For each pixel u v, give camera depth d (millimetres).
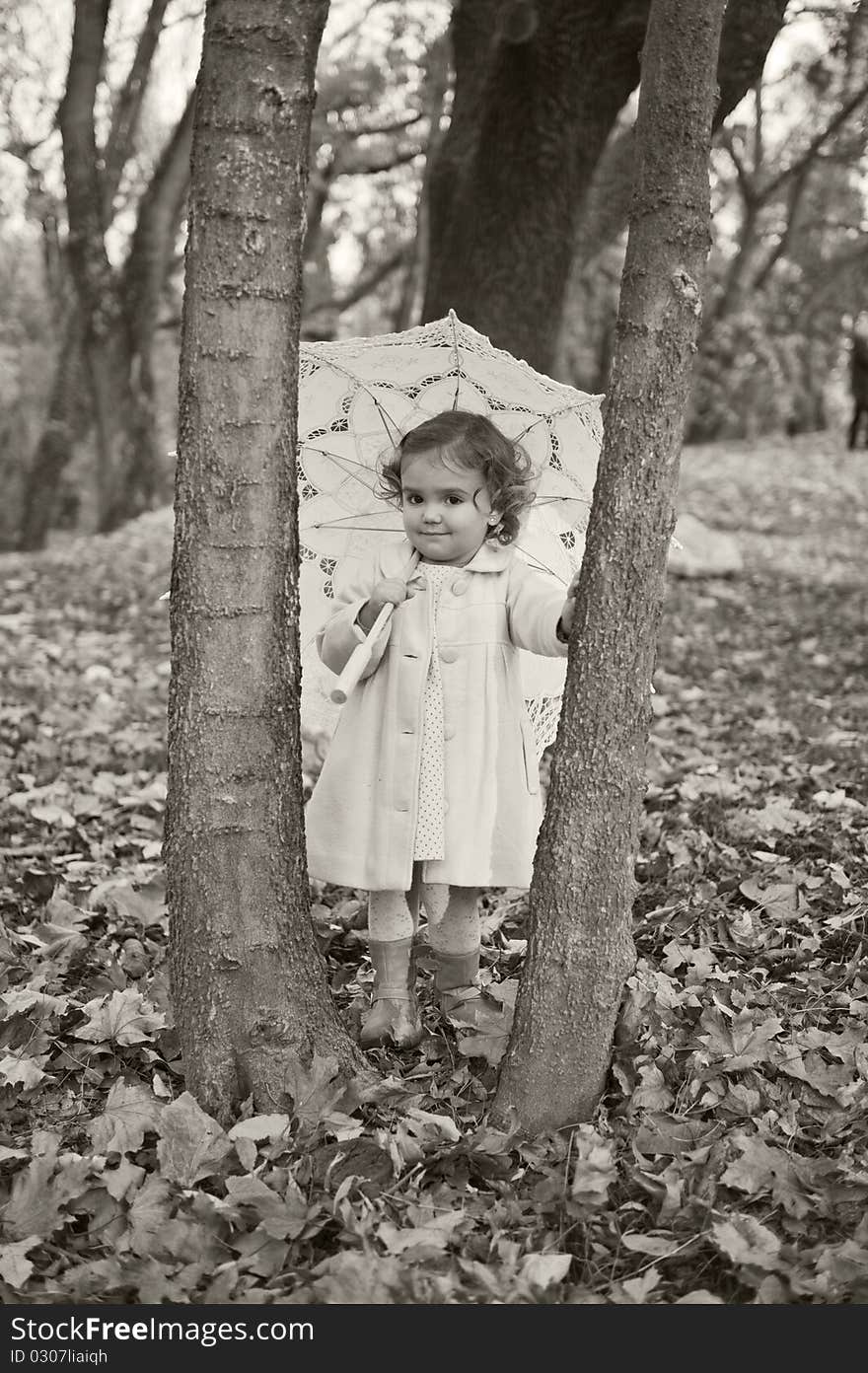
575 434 2922
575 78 6348
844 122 12836
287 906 2492
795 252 26609
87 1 14250
